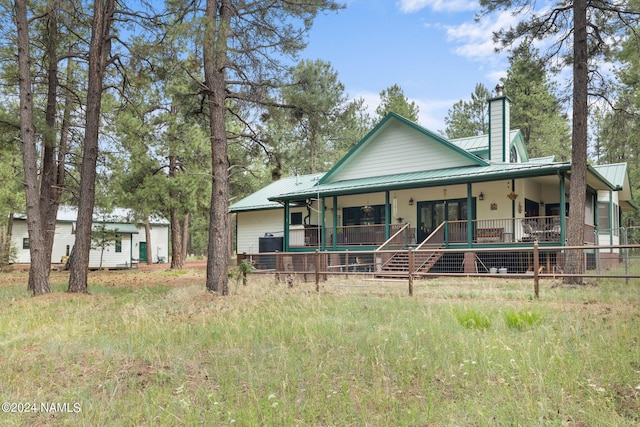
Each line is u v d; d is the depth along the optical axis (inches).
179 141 860.0
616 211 1023.0
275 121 522.0
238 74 511.2
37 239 508.7
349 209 912.9
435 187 801.6
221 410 164.9
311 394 177.3
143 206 882.1
